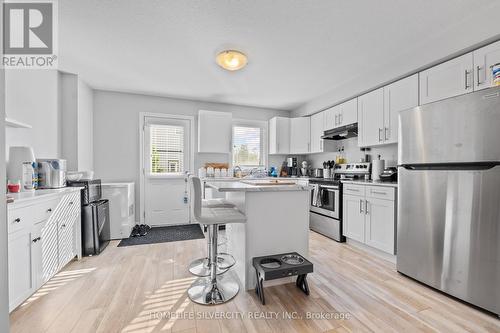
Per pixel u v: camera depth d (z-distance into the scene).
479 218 1.64
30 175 2.21
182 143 4.23
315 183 3.69
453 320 1.54
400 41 2.34
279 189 1.93
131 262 2.47
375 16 1.96
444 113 1.82
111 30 2.14
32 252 1.77
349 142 3.91
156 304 1.71
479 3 1.82
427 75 2.41
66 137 3.12
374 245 2.66
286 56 2.65
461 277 1.73
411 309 1.66
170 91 3.83
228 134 4.30
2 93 0.79
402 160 2.16
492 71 1.75
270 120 4.82
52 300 1.75
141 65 2.87
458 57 2.15
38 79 2.60
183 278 2.11
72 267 2.34
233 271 2.25
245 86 3.61
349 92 3.41
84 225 2.64
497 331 1.44
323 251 2.83
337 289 1.93
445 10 1.89
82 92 3.32
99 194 3.01
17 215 1.61
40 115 2.64
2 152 0.80
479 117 1.62
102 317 1.56
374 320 1.54
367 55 2.63
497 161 1.54
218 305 1.70
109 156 3.80
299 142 4.59
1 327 0.79
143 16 1.95
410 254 2.10
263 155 4.89
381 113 2.96
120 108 3.86
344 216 3.13
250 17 1.96
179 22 2.03
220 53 2.48
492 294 1.57
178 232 3.65
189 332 1.42
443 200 1.84
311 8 1.85
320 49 2.49
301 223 2.08
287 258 1.92
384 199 2.54
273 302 1.74
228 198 2.55
